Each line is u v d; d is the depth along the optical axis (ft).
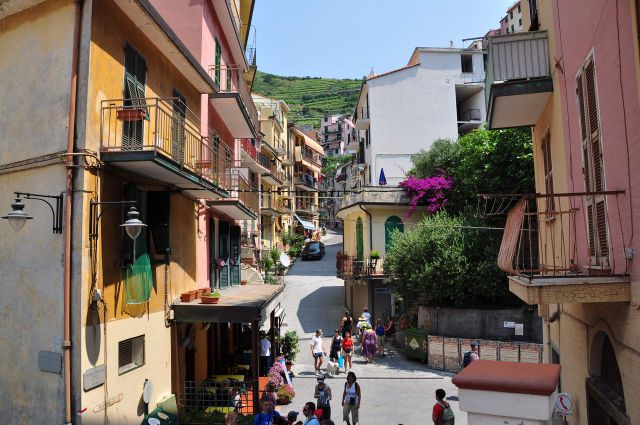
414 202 77.77
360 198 81.35
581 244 23.32
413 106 107.55
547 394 14.11
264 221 133.69
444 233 63.16
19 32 26.53
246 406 35.35
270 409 29.50
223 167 46.55
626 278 17.24
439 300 62.23
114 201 26.17
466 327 59.98
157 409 29.86
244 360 54.19
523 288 18.92
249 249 80.38
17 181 25.49
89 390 23.25
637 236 16.28
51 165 23.95
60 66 24.38
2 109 26.66
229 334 58.44
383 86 107.65
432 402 43.55
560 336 29.86
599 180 20.58
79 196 23.38
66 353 22.53
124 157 24.99
